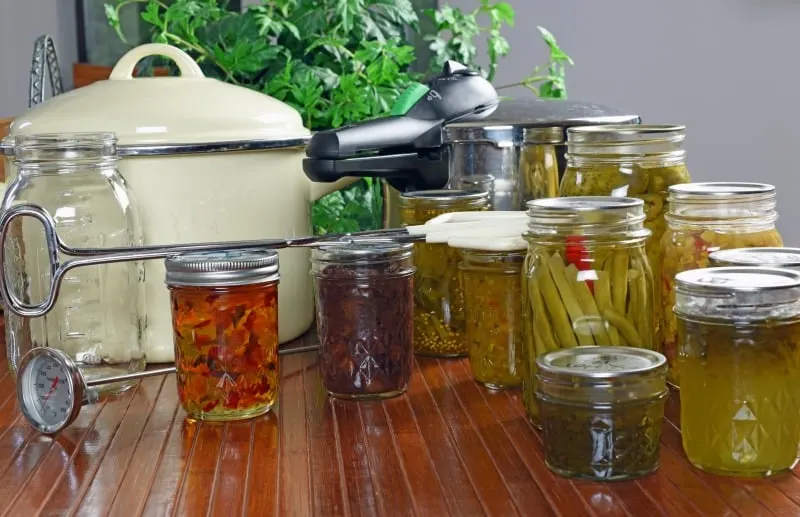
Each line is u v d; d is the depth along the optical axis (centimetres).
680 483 77
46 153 100
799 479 77
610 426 77
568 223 85
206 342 93
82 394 91
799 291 76
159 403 101
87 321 104
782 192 240
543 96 182
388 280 99
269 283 95
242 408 94
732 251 88
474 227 102
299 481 79
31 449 88
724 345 76
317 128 155
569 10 238
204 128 109
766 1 233
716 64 238
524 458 83
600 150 98
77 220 104
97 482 80
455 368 111
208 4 155
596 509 73
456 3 238
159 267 111
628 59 240
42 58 168
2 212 102
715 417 77
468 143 118
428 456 84
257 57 150
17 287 105
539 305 87
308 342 122
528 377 90
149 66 172
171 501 76
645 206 98
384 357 99
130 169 108
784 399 77
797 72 235
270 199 114
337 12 152
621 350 82
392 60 156
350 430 91
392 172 117
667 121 241
